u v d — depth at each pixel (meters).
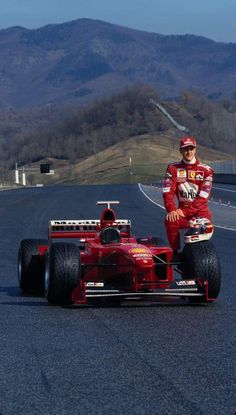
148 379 11.16
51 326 15.37
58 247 17.62
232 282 21.84
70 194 99.44
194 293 17.36
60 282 17.33
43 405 10.04
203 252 17.52
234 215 54.84
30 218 55.06
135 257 16.88
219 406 9.87
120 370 11.70
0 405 10.08
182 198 18.48
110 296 16.95
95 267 18.52
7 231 43.72
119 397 10.31
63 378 11.30
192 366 11.89
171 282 17.33
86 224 20.67
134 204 72.81
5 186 186.25
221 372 11.52
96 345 13.48
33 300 19.05
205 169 18.48
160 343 13.56
